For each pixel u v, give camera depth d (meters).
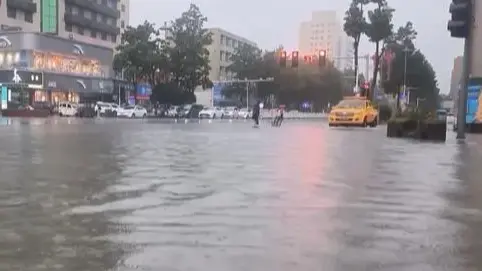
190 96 75.56
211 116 70.19
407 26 72.25
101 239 5.48
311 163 12.03
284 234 5.71
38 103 60.19
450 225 6.18
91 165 11.41
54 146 16.09
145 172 10.39
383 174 10.27
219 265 4.63
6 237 5.55
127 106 64.12
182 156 13.46
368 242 5.42
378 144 18.14
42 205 7.15
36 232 5.75
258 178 9.65
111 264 4.66
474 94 30.70
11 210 6.82
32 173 10.06
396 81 70.75
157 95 72.69
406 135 22.17
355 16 55.25
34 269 4.51
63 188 8.46
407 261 4.79
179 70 72.38
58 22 82.31
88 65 72.19
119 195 7.92
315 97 102.62
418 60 79.25
